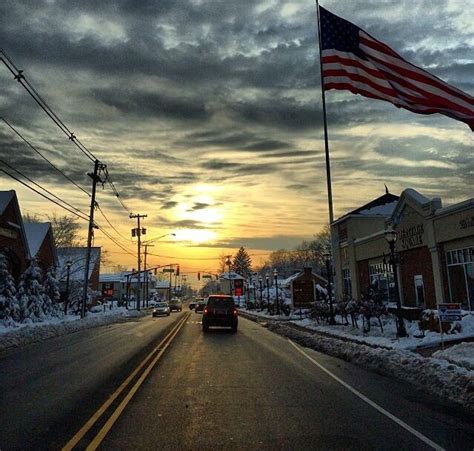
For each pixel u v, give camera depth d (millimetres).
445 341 15828
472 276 21906
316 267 125438
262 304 63188
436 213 24172
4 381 10750
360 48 18250
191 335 24047
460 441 6078
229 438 6223
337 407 8016
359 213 38219
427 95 16719
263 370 12250
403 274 29156
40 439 6180
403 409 7871
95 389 9570
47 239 47875
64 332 27781
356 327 23375
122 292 123938
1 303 32625
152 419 7195
